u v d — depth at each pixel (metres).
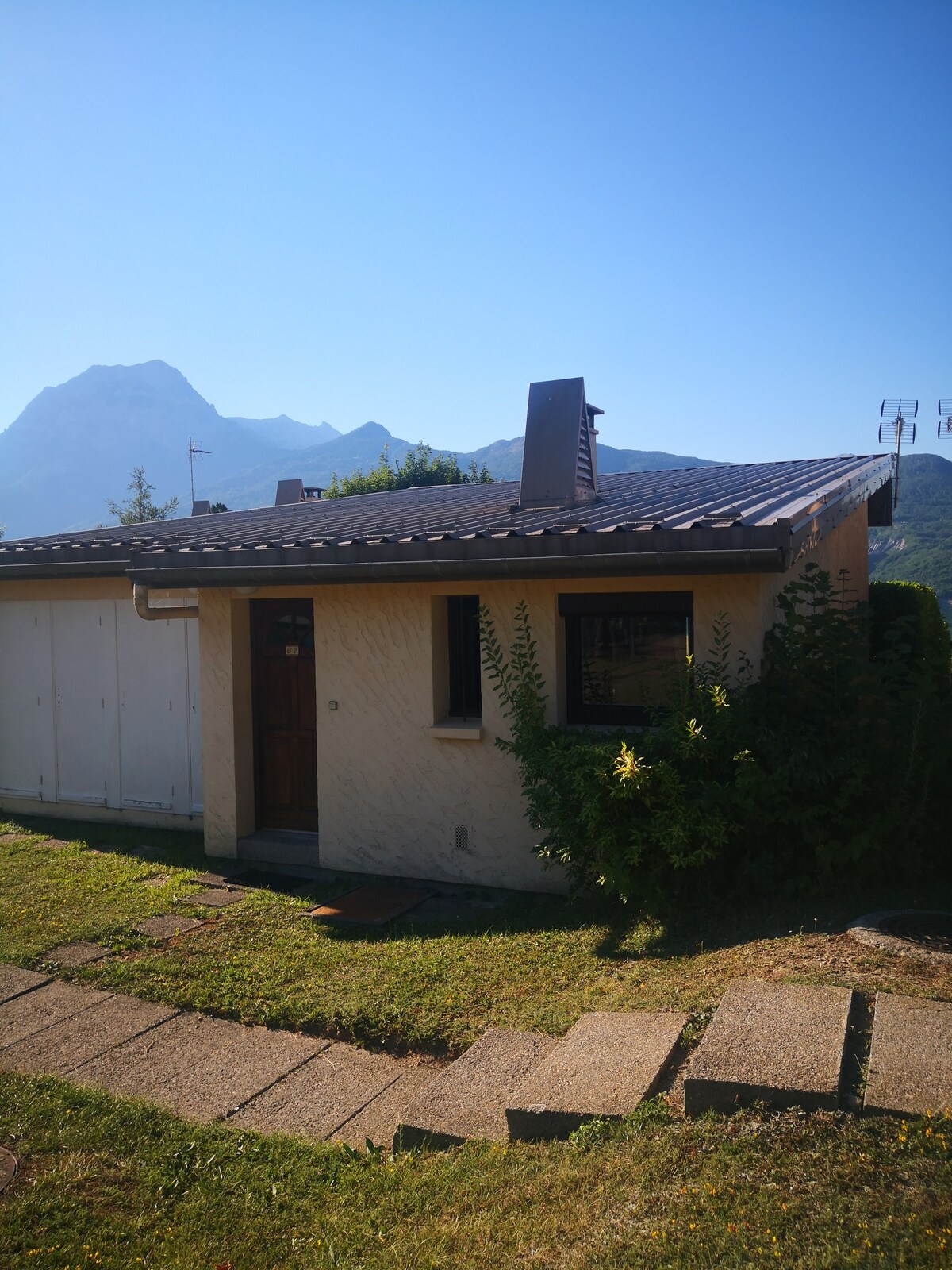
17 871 8.54
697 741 6.17
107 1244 3.51
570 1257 3.00
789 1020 3.93
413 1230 3.40
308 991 5.79
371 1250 3.35
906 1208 2.82
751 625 6.77
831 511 7.79
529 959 5.98
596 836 6.32
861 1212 2.85
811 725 6.34
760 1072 3.54
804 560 8.52
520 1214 3.32
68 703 10.84
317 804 8.98
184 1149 4.15
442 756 8.04
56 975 6.20
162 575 8.42
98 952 6.57
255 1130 4.41
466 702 8.26
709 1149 3.32
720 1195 3.07
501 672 7.43
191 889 7.97
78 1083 4.82
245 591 8.88
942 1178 2.90
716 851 6.05
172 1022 5.55
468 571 6.98
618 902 6.86
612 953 5.88
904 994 4.11
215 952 6.52
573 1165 3.48
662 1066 3.98
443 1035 5.12
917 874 6.02
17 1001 5.84
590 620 7.63
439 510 10.84
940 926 5.10
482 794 7.89
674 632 7.30
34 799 11.11
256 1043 5.29
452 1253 3.19
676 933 5.93
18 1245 3.48
